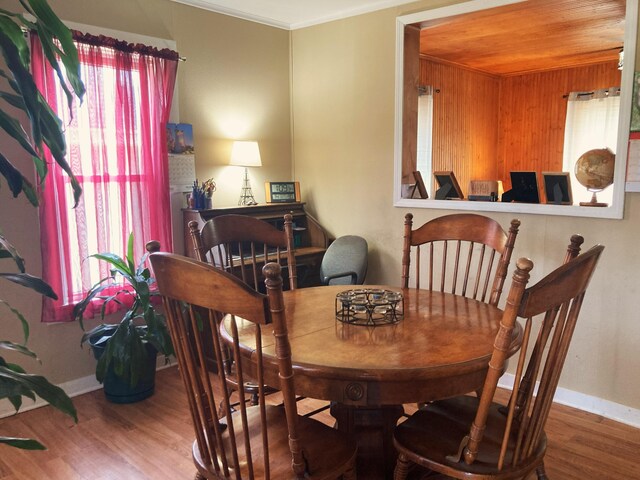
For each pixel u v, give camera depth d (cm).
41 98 149
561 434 264
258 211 382
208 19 365
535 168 745
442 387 147
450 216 250
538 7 397
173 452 247
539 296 130
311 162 421
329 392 147
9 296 284
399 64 351
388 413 198
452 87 674
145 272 288
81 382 314
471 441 147
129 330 281
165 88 334
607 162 288
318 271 401
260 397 130
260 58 401
